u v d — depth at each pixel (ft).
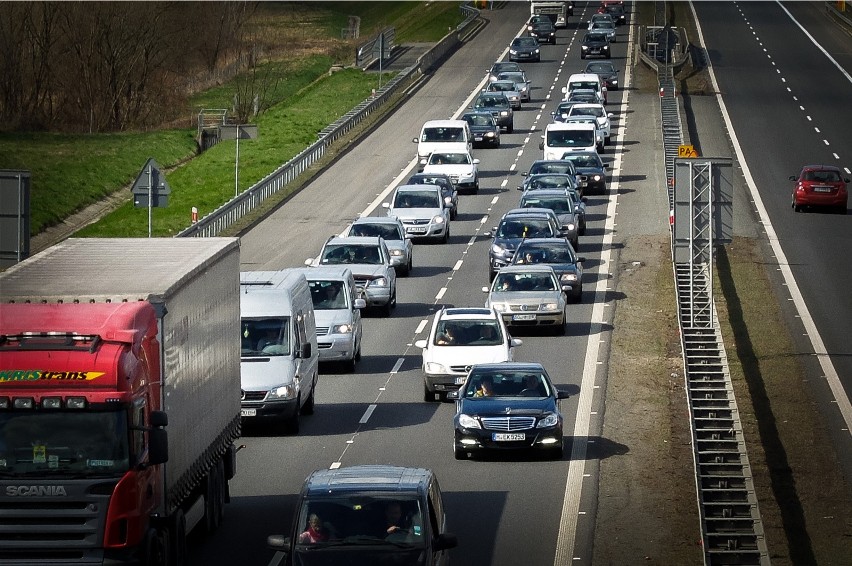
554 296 306.35
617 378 264.52
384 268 334.24
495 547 164.66
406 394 256.52
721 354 259.60
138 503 138.72
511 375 216.33
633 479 197.06
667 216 466.29
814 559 166.30
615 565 158.30
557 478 197.67
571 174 480.23
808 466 208.13
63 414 137.59
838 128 640.99
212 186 553.64
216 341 171.94
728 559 152.15
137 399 139.85
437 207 433.89
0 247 213.66
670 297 347.15
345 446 217.15
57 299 145.59
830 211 474.90
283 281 239.30
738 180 526.57
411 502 133.90
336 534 131.44
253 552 161.79
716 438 212.43
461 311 263.49
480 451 209.26
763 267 383.24
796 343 296.71
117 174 605.73
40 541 136.87
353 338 274.98
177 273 156.87
